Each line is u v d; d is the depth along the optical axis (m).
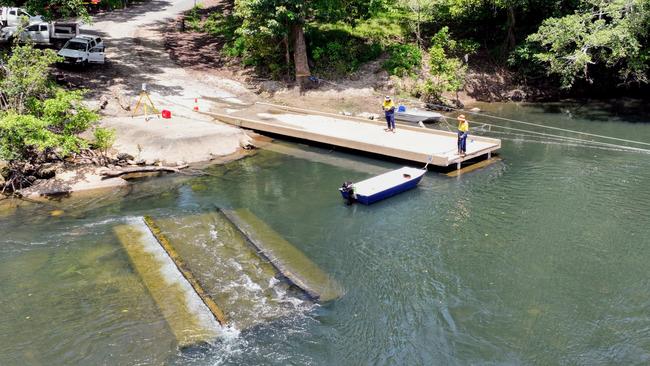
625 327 12.11
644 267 14.45
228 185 20.36
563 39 28.88
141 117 25.69
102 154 21.53
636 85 34.41
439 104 31.70
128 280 13.89
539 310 12.78
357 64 33.78
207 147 23.34
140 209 18.19
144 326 12.13
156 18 43.47
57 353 11.34
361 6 33.44
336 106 30.48
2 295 13.30
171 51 36.16
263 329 12.09
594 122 28.66
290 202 18.88
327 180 20.88
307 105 30.53
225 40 38.28
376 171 21.75
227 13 44.06
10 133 18.62
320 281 14.02
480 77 34.25
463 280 14.06
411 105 31.20
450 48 34.56
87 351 11.38
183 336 11.81
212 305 12.80
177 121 25.27
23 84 20.41
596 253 15.20
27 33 30.56
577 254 15.16
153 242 15.84
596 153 23.53
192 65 34.34
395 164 22.53
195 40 38.69
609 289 13.52
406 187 19.73
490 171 21.62
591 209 17.92
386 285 13.88
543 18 34.66
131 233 16.39
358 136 24.36
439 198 19.12
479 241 16.03
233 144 24.09
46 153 20.95
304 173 21.59
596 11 31.25
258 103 29.83
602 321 12.34
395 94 32.09
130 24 41.28
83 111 20.75
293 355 11.36
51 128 21.66
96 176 20.34
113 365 10.98
